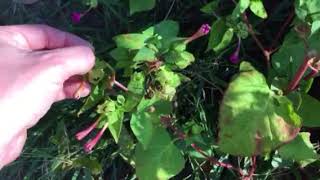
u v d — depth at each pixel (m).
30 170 0.34
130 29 0.33
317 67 0.26
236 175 0.32
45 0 0.35
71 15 0.34
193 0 0.32
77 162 0.33
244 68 0.27
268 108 0.26
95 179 0.34
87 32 0.34
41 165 0.34
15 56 0.23
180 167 0.29
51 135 0.34
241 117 0.26
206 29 0.27
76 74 0.26
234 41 0.31
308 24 0.26
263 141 0.27
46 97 0.23
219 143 0.27
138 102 0.28
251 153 0.27
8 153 0.24
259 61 0.31
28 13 0.35
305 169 0.31
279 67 0.28
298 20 0.27
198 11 0.32
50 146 0.33
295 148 0.28
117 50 0.28
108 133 0.32
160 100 0.28
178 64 0.27
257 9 0.27
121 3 0.32
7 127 0.22
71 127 0.33
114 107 0.28
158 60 0.27
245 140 0.27
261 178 0.32
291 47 0.27
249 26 0.28
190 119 0.32
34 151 0.33
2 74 0.23
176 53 0.27
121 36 0.27
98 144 0.33
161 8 0.32
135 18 0.33
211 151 0.31
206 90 0.32
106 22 0.33
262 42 0.31
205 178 0.32
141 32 0.30
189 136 0.30
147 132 0.28
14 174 0.35
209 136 0.31
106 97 0.29
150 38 0.27
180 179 0.33
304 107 0.28
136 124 0.28
